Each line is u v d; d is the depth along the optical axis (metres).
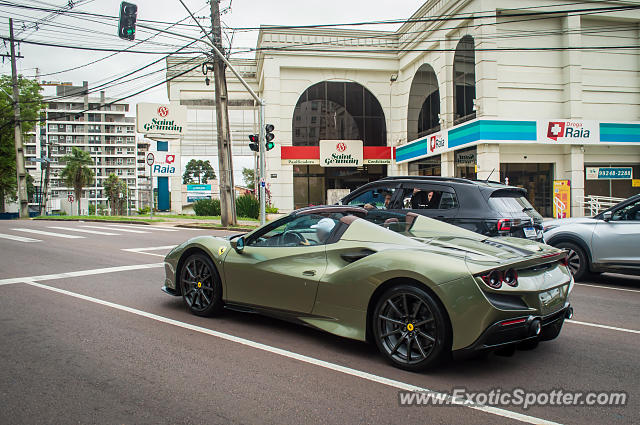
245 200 25.91
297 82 31.64
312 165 32.50
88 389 3.32
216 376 3.59
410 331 3.75
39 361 3.86
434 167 26.89
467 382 3.58
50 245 11.91
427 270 3.61
